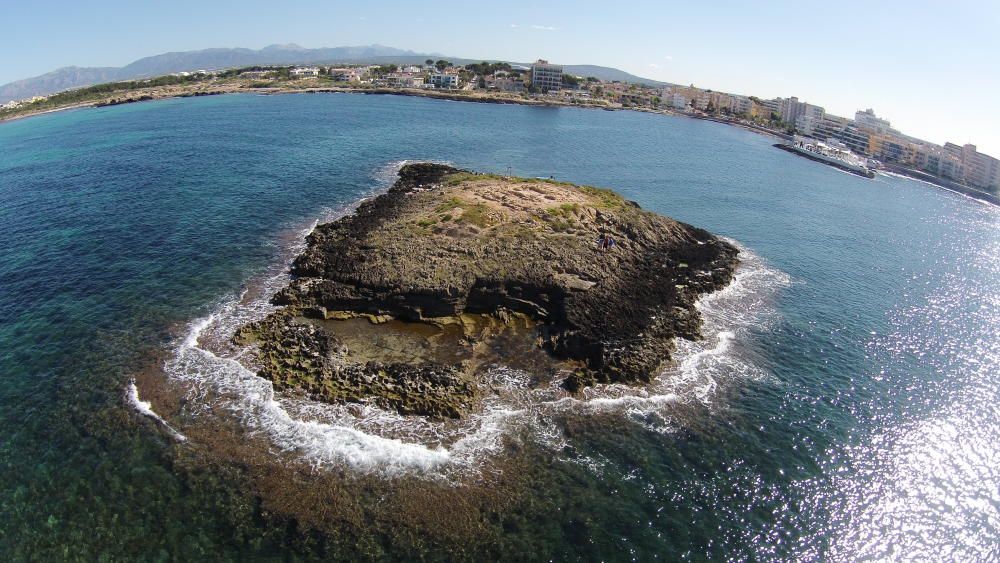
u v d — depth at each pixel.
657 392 46.75
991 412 48.25
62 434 38.97
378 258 60.62
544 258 62.38
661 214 94.00
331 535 32.34
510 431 41.09
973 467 41.72
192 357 47.84
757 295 67.56
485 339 52.44
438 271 57.28
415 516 33.84
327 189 98.19
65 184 96.00
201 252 69.44
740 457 40.62
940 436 44.72
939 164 193.12
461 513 34.31
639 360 49.28
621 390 46.53
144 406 41.66
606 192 90.19
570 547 32.81
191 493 34.62
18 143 136.12
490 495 35.72
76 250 68.62
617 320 54.66
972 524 36.69
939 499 38.53
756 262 78.69
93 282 60.72
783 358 54.00
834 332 60.06
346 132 153.88
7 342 49.44
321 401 42.53
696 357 52.44
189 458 37.12
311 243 71.75
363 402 42.56
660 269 68.69
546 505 35.44
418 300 54.38
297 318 54.22
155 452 37.56
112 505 33.75
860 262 83.50
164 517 33.06
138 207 84.56
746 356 53.62
